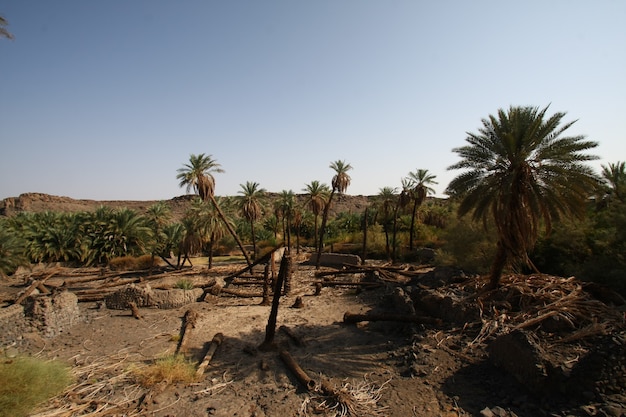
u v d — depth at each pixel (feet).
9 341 34.55
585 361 21.49
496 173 41.01
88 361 31.99
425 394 24.75
